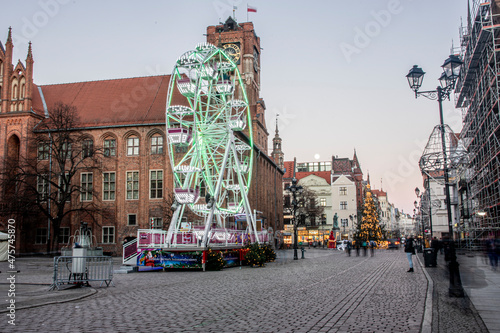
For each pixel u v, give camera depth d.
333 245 86.81
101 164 56.34
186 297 14.53
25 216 55.03
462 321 10.34
